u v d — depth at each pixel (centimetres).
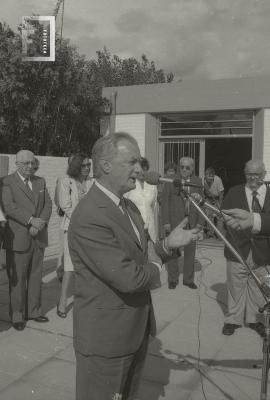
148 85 1109
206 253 938
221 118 1074
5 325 489
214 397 350
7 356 412
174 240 241
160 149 1142
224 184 1461
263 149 1004
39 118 1080
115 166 226
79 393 227
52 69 1065
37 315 497
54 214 855
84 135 1248
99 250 216
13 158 733
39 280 498
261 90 998
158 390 358
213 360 418
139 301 229
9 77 1005
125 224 225
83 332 224
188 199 261
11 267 475
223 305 588
